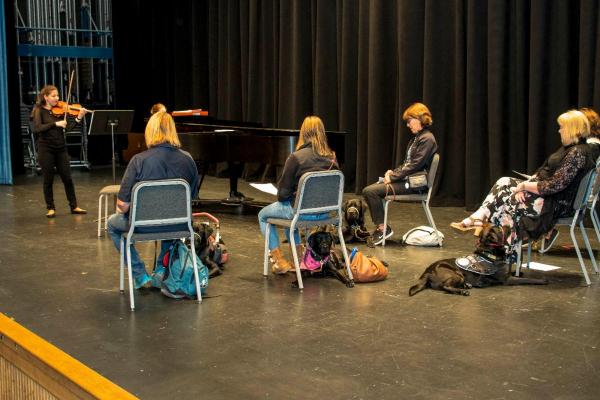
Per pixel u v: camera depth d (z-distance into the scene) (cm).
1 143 985
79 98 1231
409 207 802
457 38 787
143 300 454
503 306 439
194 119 869
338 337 386
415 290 465
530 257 535
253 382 327
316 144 490
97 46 1250
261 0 1020
